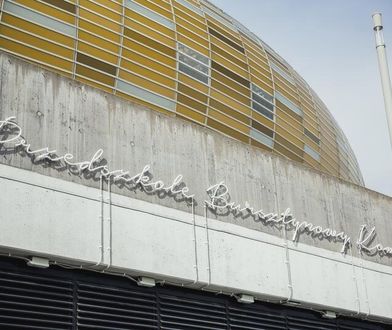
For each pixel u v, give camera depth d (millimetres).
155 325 17641
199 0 28891
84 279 16625
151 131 18500
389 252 24906
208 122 24969
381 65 20125
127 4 23906
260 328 20297
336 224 23281
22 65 16250
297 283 20906
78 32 21734
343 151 34438
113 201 17016
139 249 17156
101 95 17641
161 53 24047
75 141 16766
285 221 21344
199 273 18297
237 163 20531
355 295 22875
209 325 18953
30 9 20844
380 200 25641
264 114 27875
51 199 15812
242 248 19656
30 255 15328
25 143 15750
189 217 18594
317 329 22141
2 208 14961
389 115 19547
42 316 15570
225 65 26844
